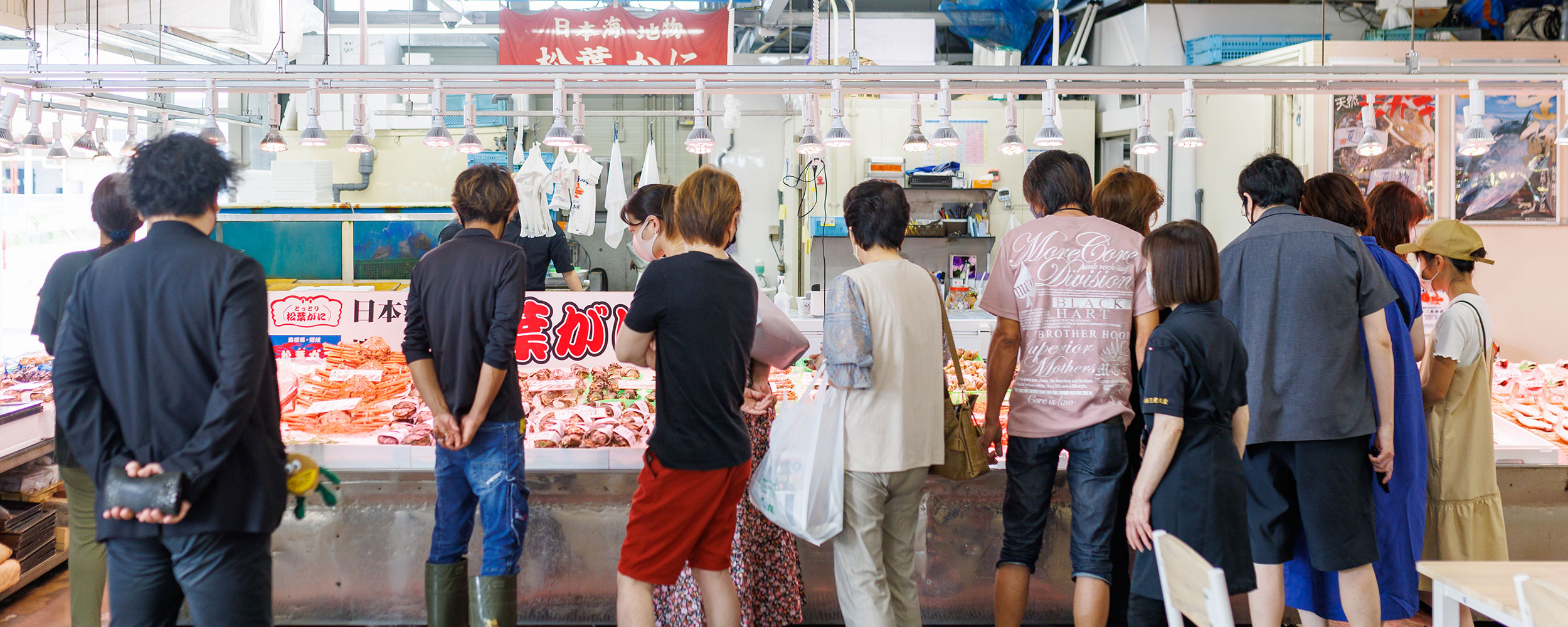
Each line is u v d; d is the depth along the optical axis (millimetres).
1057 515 3221
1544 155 5625
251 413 1936
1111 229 2707
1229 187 6328
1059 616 3244
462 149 3422
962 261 7289
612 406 3578
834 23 4586
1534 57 5664
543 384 3840
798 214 7641
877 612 2477
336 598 3178
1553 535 3373
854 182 7250
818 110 3699
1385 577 2896
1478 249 3008
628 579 2447
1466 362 3004
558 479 3166
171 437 1941
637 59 4441
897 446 2500
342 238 4781
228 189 2072
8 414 3391
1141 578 2295
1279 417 2621
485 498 2725
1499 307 5723
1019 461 2773
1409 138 5609
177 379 1936
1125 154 7328
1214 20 6809
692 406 2402
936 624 3234
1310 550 2635
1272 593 2688
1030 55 7465
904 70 3418
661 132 9070
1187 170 6738
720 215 2496
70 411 1926
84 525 2729
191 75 3365
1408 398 2887
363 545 3164
